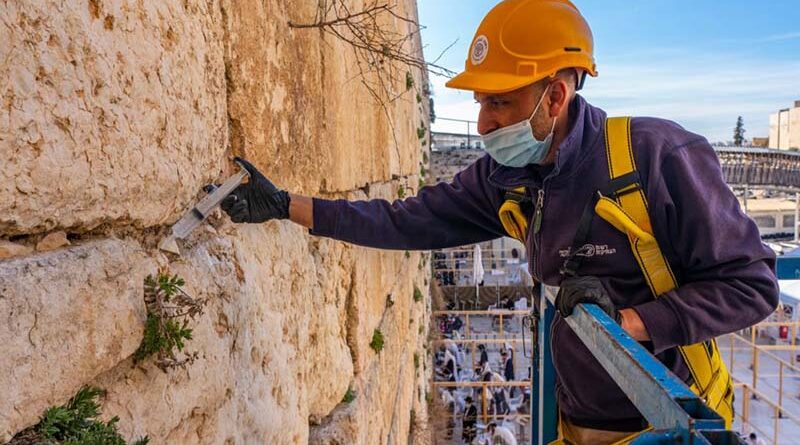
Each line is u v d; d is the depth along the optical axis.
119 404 1.16
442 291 23.17
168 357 1.28
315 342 2.54
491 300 23.33
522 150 1.98
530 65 1.89
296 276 2.32
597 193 1.89
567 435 2.43
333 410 2.91
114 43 1.16
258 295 1.86
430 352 13.16
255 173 1.90
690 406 0.99
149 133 1.29
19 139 0.92
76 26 1.05
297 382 2.20
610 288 1.95
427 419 9.57
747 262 1.83
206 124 1.61
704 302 1.78
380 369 4.16
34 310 0.95
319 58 2.78
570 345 2.18
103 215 1.15
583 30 1.97
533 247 2.13
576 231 1.95
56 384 0.98
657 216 1.85
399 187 6.49
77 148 1.05
